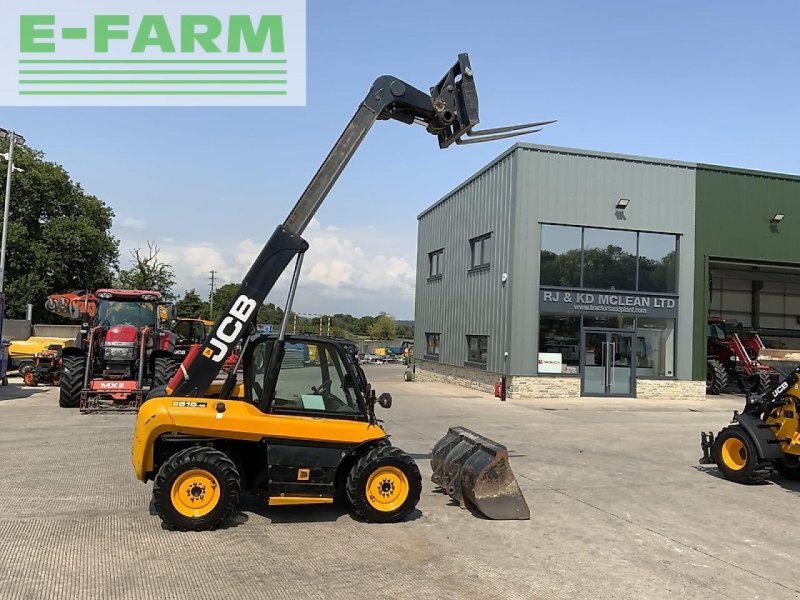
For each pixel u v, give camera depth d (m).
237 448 6.41
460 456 7.20
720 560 5.62
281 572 4.95
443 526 6.30
